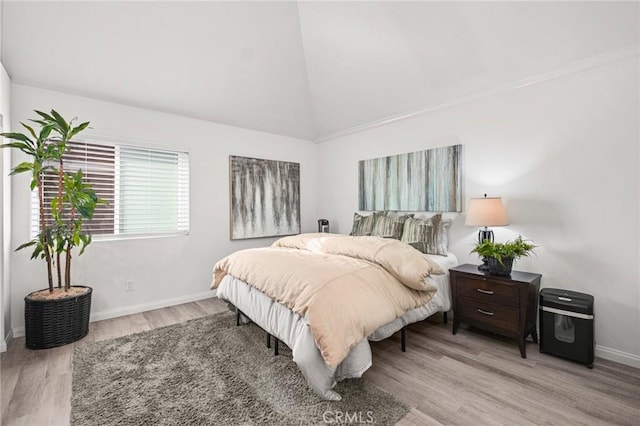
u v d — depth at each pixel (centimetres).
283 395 179
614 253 227
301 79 381
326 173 486
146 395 179
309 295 183
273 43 321
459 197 318
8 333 251
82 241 276
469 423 157
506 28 241
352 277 202
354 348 182
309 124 458
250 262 251
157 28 267
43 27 238
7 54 243
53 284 285
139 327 287
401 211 376
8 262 251
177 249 359
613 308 228
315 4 289
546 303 229
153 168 346
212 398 176
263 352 232
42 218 246
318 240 295
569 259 248
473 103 307
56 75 272
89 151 305
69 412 166
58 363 219
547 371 208
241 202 413
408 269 221
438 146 338
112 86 298
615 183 226
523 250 248
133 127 327
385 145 396
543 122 261
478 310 254
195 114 366
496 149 291
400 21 271
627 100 220
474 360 223
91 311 303
